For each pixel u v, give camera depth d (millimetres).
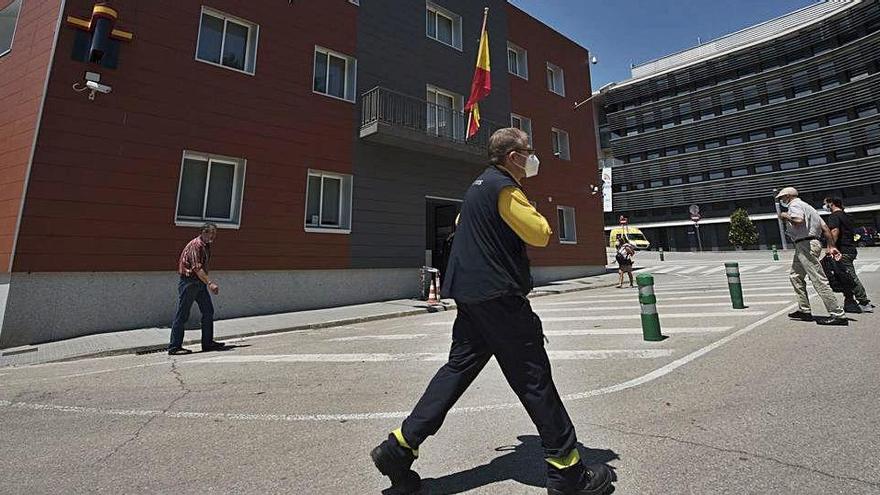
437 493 2109
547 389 2014
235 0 10164
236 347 6398
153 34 8891
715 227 42156
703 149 43469
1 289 7035
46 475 2391
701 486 2074
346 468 2416
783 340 5180
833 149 35000
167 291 8516
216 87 9641
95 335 7359
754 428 2752
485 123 15430
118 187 8148
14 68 8281
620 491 2045
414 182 13109
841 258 6855
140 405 3662
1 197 7617
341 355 5531
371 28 12805
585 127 20906
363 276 11695
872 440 2492
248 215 9773
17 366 5543
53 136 7582
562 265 18344
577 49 21172
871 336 5055
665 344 5367
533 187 17828
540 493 2084
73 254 7539
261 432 2998
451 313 10203
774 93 39375
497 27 17172
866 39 33562
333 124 11570
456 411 3346
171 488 2217
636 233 40656
